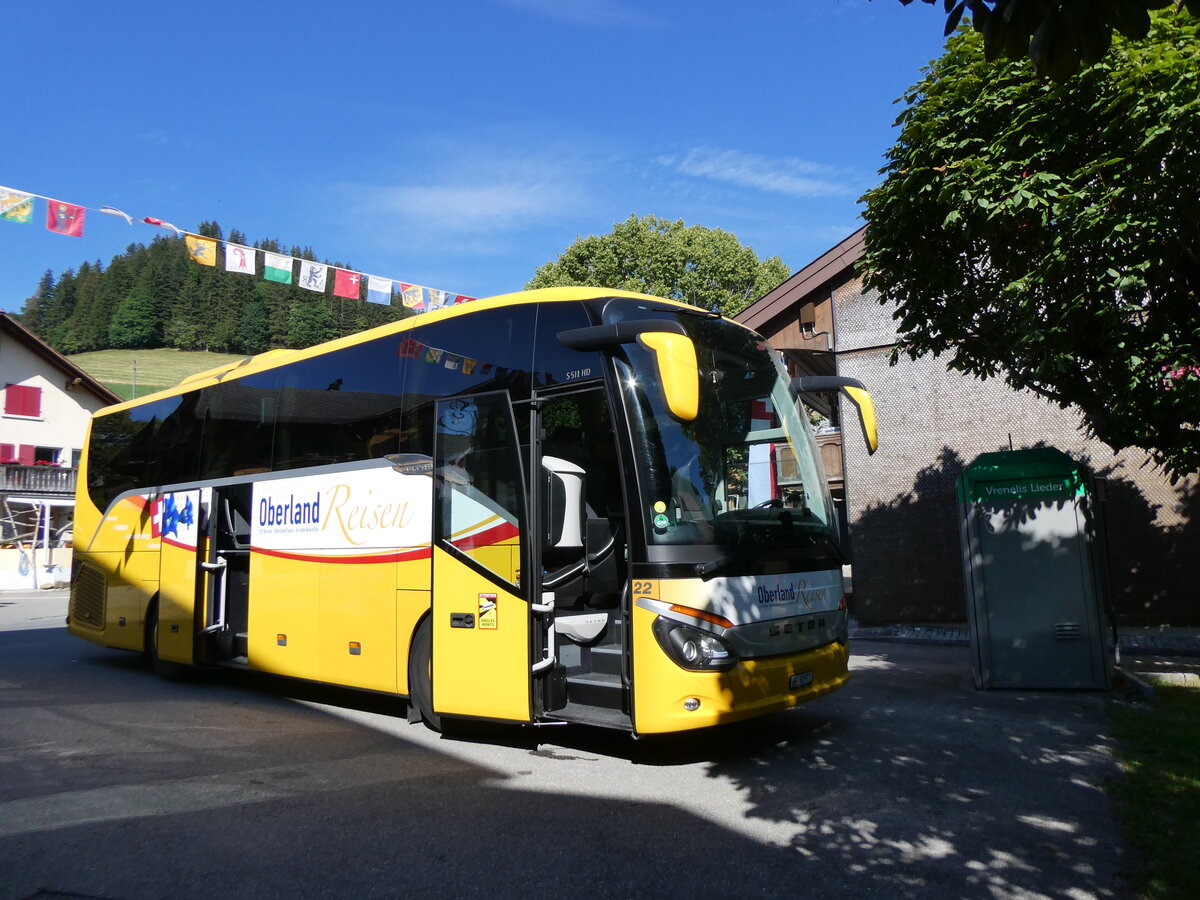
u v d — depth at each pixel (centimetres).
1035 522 858
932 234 820
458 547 691
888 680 945
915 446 1446
